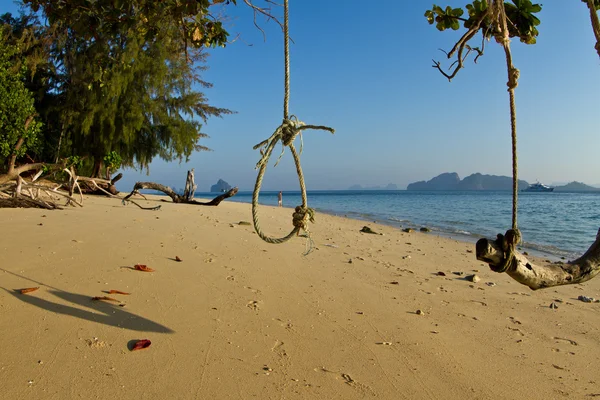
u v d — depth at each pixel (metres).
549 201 58.88
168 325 4.17
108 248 6.52
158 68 21.97
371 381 3.56
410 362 3.94
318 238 11.05
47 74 22.20
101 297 4.55
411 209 37.28
